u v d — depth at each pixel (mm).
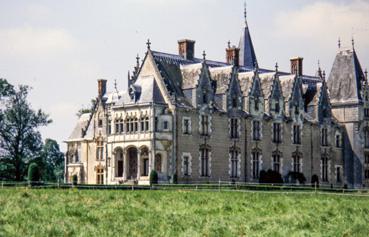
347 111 106750
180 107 85625
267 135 95500
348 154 106312
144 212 49312
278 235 40969
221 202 57562
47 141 127812
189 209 52312
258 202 58906
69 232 39906
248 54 109250
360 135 106062
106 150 91875
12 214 46125
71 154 106188
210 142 88625
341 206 58031
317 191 81062
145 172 85875
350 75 108188
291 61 110438
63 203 52750
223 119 90500
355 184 105500
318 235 41469
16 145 104062
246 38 109875
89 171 101938
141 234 39906
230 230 42031
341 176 106188
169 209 51906
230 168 90812
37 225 41750
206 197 61188
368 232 43531
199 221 45375
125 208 51156
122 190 66938
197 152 87250
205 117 88625
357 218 49562
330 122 104562
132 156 87875
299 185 95250
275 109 96750
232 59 100688
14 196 55719
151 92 85750
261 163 94438
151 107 84312
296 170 99125
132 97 86875
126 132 86750
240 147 92000
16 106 104188
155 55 89438
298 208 55688
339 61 110125
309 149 101188
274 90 96812
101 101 100938
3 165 106000
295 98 99750
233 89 91750
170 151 84938
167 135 84562
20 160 104500
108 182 89312
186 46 95062
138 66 89562
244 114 92562
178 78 90125
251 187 80250
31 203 52125
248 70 102375
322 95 103500
